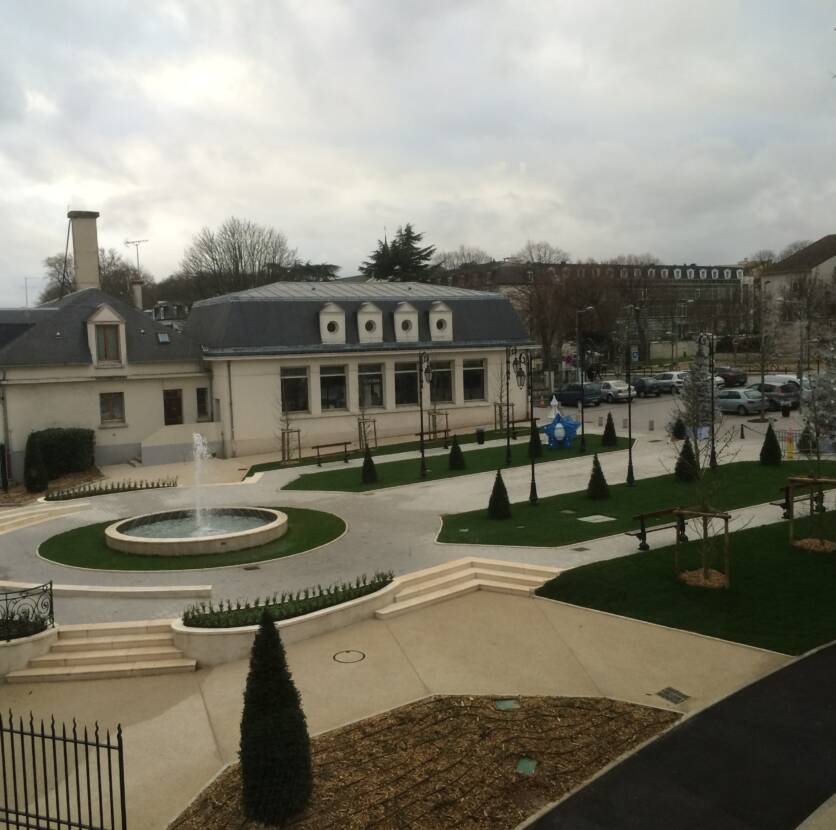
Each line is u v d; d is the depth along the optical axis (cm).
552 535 2039
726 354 8762
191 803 948
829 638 1323
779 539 1839
